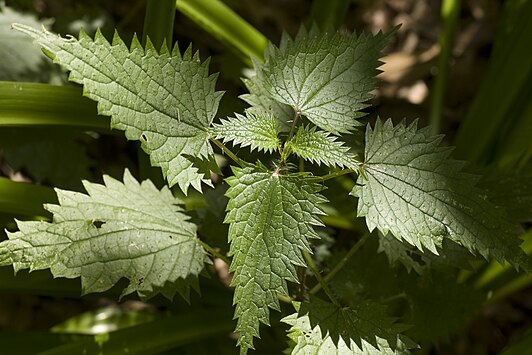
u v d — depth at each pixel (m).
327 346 0.47
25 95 0.54
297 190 0.46
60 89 0.55
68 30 0.65
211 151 0.48
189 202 0.59
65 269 0.48
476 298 0.56
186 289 0.51
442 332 0.57
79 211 0.50
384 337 0.48
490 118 0.64
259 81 0.52
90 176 0.63
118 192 0.51
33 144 0.62
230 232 0.45
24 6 0.64
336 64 0.48
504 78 0.63
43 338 0.59
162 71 0.46
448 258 0.53
